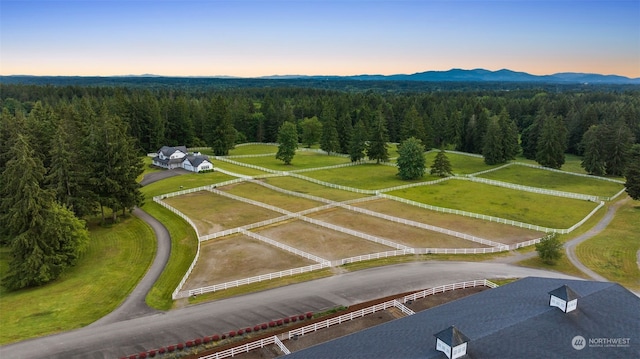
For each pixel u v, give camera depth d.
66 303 35.41
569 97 185.00
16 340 29.73
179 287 36.19
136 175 60.91
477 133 120.94
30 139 59.59
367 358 21.78
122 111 109.00
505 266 41.66
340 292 35.88
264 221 56.09
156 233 53.44
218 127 112.25
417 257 43.88
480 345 21.81
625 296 26.92
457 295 35.09
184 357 27.34
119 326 31.17
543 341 22.31
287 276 39.25
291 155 102.12
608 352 21.78
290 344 28.25
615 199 69.19
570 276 39.44
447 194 73.38
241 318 31.89
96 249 48.94
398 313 32.19
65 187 53.72
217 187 76.44
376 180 85.00
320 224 55.16
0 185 49.09
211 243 48.66
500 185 80.19
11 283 38.88
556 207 64.69
